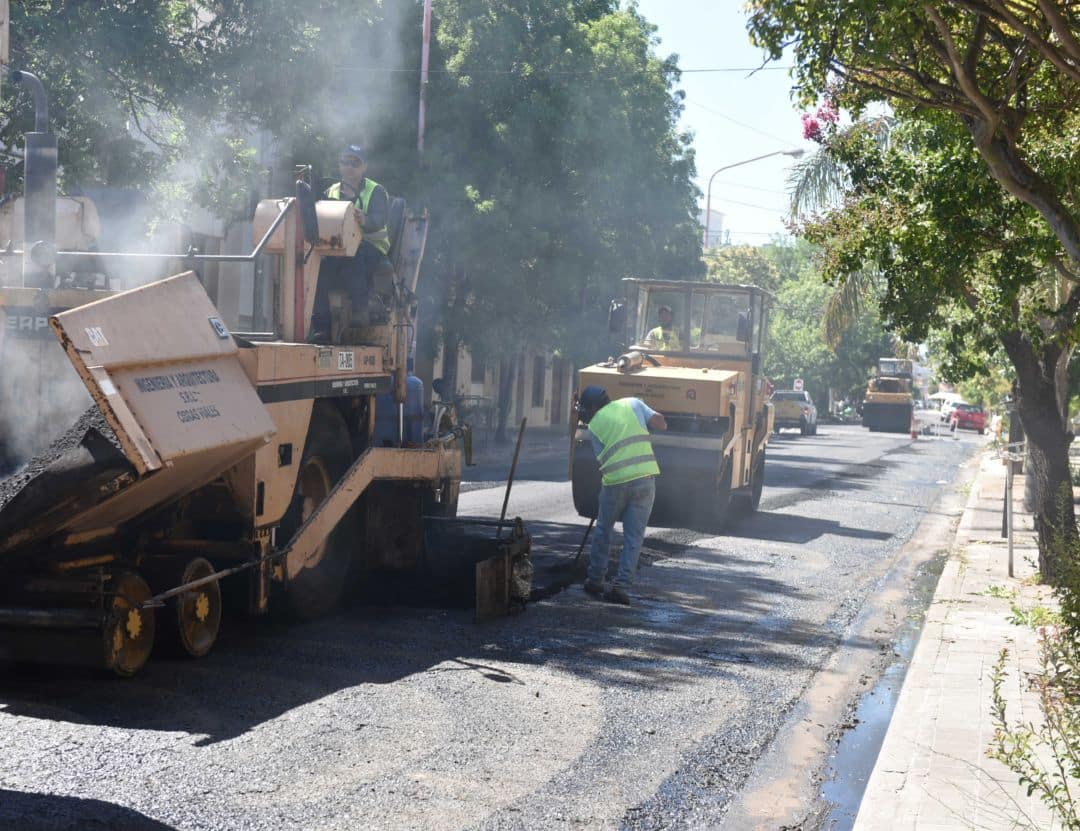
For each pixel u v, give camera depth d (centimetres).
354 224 868
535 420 5234
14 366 718
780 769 628
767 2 779
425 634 881
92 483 634
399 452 952
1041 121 923
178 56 1634
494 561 957
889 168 944
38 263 745
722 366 1728
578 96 2911
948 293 961
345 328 901
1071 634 733
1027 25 727
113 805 498
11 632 674
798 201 2388
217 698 669
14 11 1466
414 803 530
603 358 3316
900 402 6769
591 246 3067
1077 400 3428
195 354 688
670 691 769
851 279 2655
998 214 913
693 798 570
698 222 3734
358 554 959
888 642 979
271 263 840
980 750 627
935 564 1466
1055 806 488
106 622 666
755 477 1884
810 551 1502
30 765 539
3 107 1533
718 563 1342
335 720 646
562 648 867
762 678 823
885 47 755
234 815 499
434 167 2742
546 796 555
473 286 2969
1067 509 974
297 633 855
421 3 2808
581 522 1627
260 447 746
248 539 766
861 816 525
